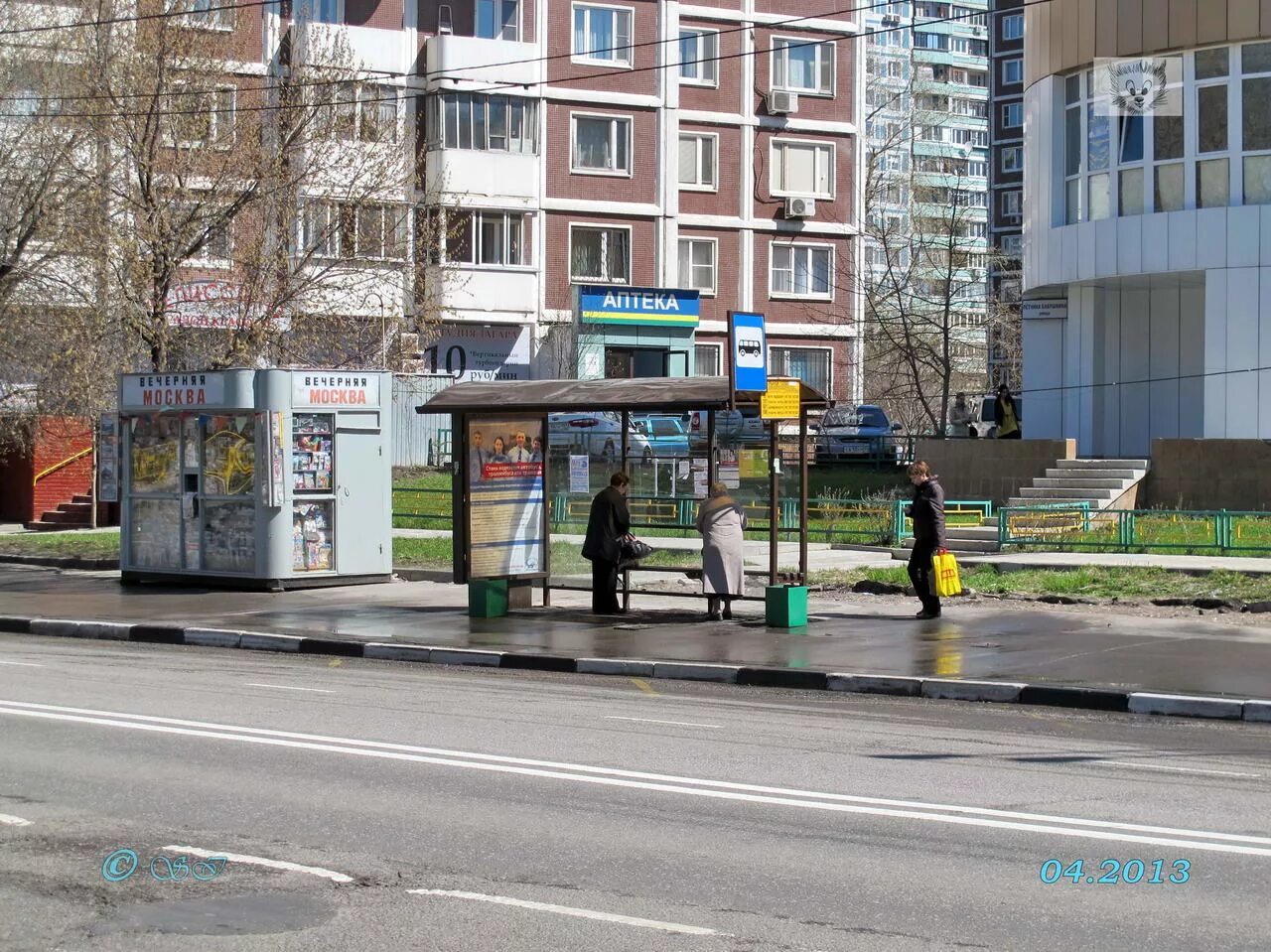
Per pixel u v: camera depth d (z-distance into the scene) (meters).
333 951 5.66
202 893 6.42
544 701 12.34
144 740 10.11
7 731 10.44
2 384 30.70
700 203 51.25
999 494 29.36
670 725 11.04
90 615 18.58
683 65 48.41
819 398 17.06
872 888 6.51
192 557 22.16
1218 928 5.95
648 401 16.75
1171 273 29.03
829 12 53.06
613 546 18.00
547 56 48.34
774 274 52.66
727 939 5.78
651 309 48.97
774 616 16.62
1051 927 5.95
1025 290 32.25
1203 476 27.34
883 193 77.06
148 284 28.42
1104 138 29.84
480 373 47.50
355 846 7.23
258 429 21.38
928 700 12.62
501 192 47.47
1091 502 26.52
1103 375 31.44
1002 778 8.98
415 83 46.88
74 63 28.88
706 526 17.33
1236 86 28.12
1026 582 19.83
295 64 31.42
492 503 18.27
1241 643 14.77
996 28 100.56
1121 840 7.39
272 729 10.62
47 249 29.11
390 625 17.31
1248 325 27.97
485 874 6.73
